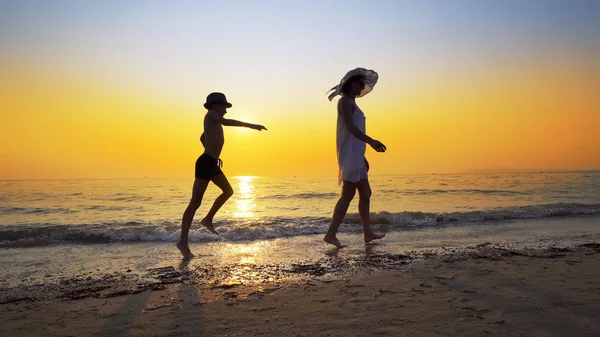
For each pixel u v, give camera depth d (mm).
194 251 5285
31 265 4598
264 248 5414
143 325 2539
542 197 17859
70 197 21312
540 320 2410
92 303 3055
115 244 5957
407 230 6930
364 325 2404
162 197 20906
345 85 5117
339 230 6957
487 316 2500
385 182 39438
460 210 11984
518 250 4867
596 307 2633
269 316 2633
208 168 4926
